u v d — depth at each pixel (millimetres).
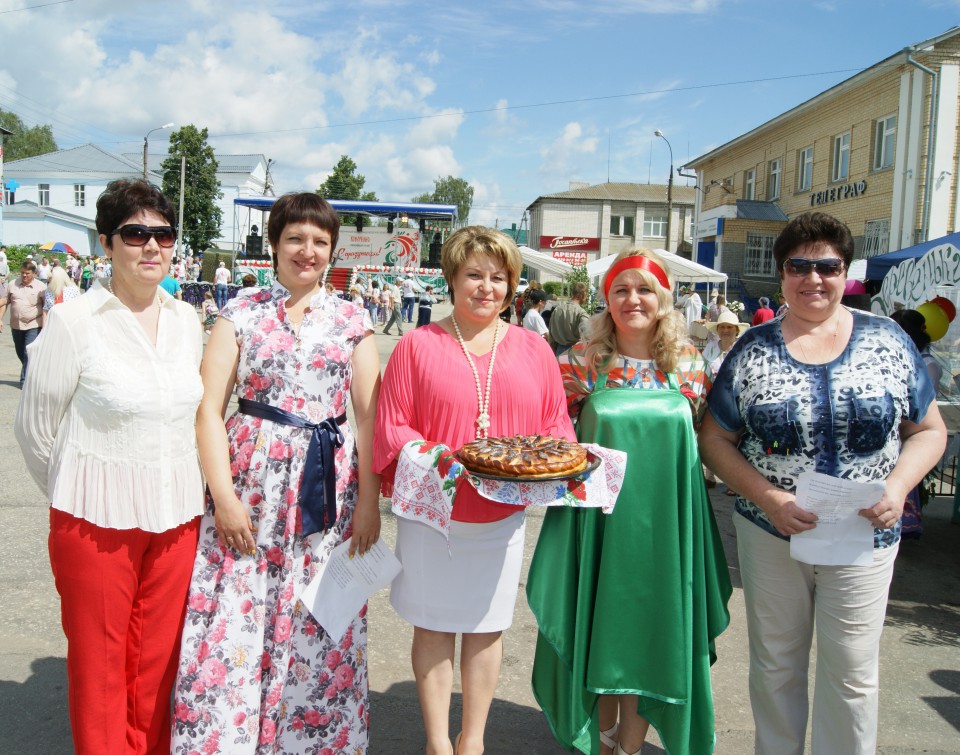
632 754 2609
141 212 2211
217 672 2293
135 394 2180
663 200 52688
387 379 2463
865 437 2275
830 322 2387
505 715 3135
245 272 24016
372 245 25391
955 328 7582
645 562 2484
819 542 2242
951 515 6270
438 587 2410
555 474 2154
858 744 2328
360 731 2492
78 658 2229
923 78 18375
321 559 2404
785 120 26406
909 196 18906
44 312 9703
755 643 2484
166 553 2293
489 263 2414
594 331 2719
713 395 2518
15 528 4891
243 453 2363
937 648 3877
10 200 52156
